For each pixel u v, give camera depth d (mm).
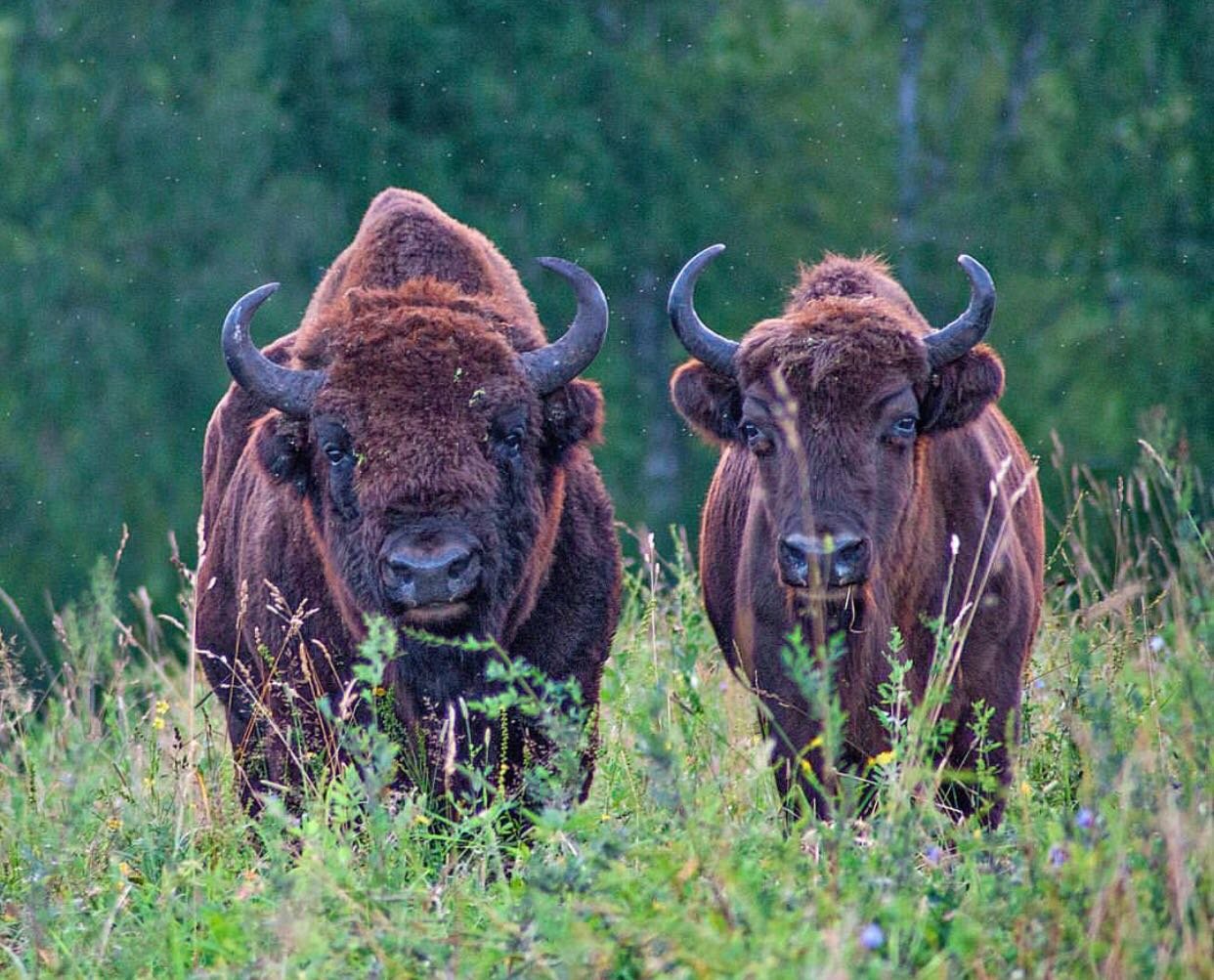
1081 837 20344
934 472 29047
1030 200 90000
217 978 20781
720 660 33281
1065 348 85000
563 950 18625
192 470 87000
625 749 26984
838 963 16984
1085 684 24328
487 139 87875
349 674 29422
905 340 27750
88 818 26203
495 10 90312
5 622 84312
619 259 88188
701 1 97438
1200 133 86688
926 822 23094
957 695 28609
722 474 32156
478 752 28453
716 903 19469
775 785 26969
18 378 86812
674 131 91500
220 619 32656
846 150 95188
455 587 26297
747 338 28812
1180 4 87688
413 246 30625
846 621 27672
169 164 89625
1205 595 22688
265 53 89188
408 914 21625
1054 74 90500
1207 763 21172
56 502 85062
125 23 92500
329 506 28281
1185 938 18281
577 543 30031
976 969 18844
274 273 87500
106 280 87875
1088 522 70312
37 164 90250
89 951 22531
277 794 29547
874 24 97938
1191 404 82375
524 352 28844
